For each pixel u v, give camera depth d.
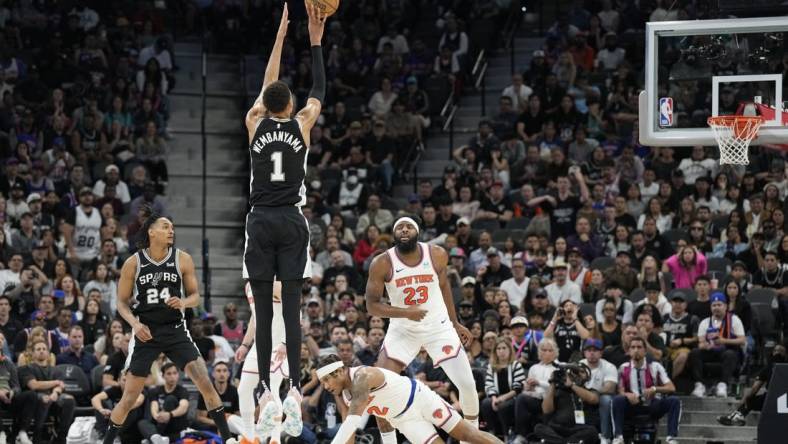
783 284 18.27
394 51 26.19
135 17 27.05
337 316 18.38
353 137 23.73
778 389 14.65
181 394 16.91
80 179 22.03
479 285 18.89
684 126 13.49
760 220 19.42
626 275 18.56
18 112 23.38
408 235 11.72
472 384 11.91
